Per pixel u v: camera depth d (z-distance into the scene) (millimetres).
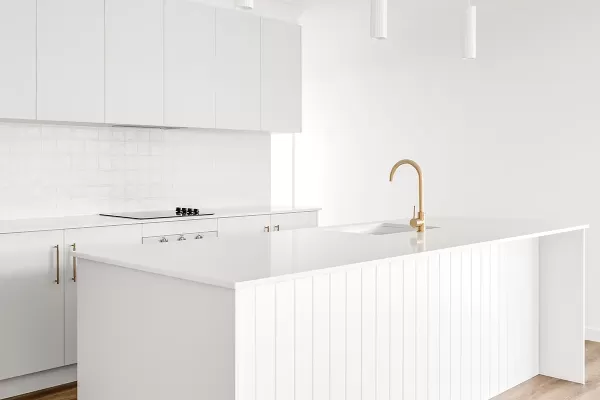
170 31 4520
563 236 3857
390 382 2883
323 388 2525
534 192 5145
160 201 4980
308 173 7027
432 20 5820
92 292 2615
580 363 3814
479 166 5523
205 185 5285
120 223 4012
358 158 6559
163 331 2277
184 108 4621
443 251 2703
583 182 4844
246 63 5047
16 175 4156
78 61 4031
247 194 5625
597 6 4715
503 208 5367
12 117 3748
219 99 4855
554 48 4977
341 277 2598
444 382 3236
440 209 5848
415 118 6023
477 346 3471
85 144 4500
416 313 3031
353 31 6453
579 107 4848
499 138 5371
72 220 4109
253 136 5664
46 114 3895
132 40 4301
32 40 3812
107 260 2430
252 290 2225
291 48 5438
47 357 3701
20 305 3564
